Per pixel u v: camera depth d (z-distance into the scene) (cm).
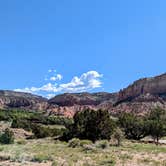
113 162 2764
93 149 3897
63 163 2630
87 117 6019
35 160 2867
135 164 2733
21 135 7719
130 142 5728
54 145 4719
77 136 5950
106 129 5744
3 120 11912
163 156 3400
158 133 6756
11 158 2902
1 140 5347
